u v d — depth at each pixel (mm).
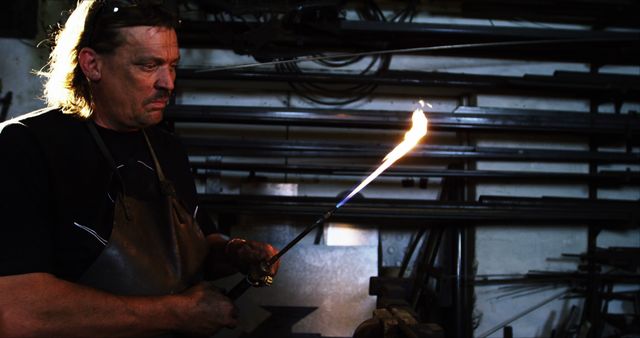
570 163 2883
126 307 1120
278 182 2916
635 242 2924
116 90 1219
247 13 2555
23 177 1112
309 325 2709
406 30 2578
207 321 1204
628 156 2756
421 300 2963
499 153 2732
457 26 2598
